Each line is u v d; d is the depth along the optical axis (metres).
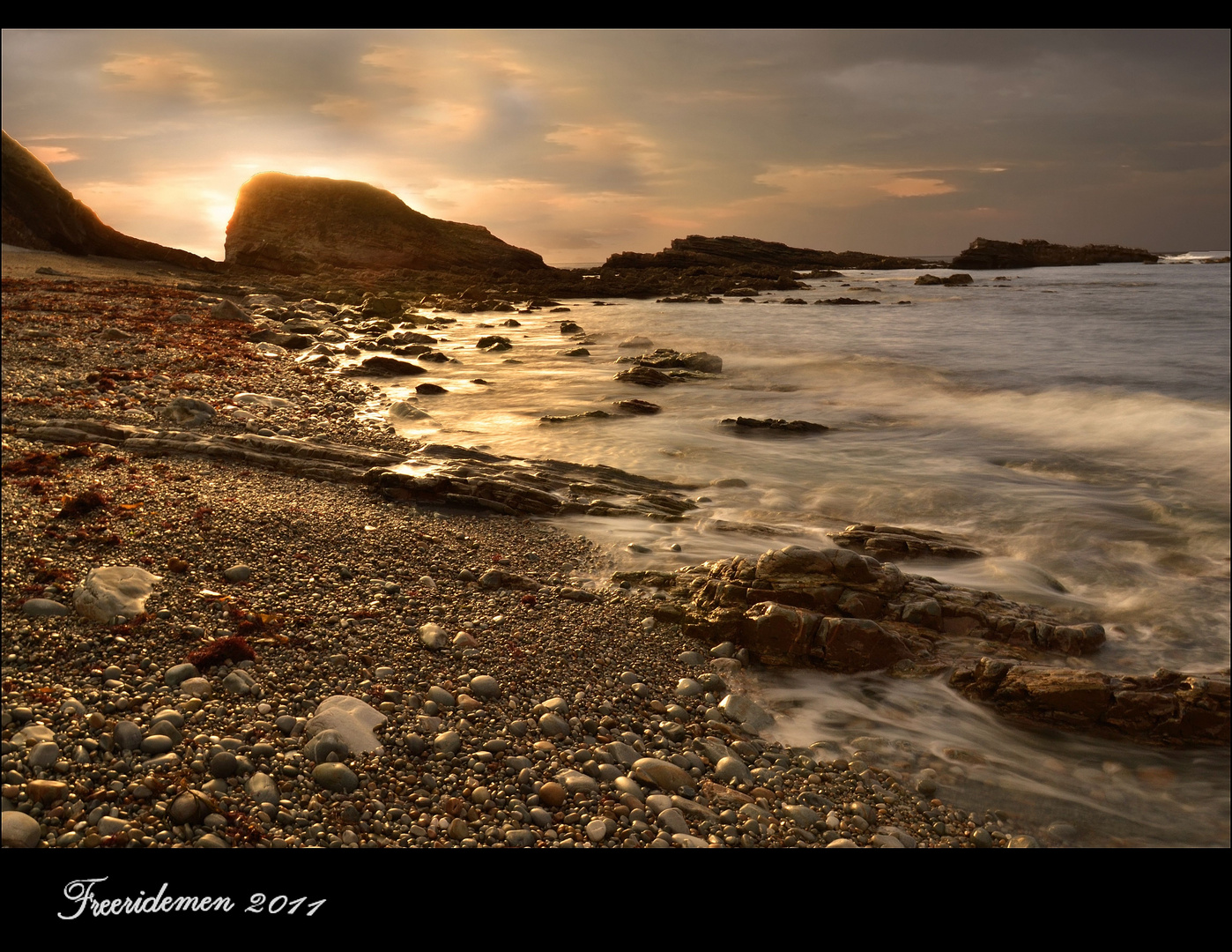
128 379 17.17
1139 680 7.96
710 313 50.31
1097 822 6.37
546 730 6.44
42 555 8.10
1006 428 19.33
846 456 16.59
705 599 9.12
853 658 8.31
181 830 4.69
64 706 5.58
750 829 5.62
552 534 11.22
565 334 37.44
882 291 71.19
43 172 55.03
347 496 11.66
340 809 5.09
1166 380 26.05
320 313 39.31
